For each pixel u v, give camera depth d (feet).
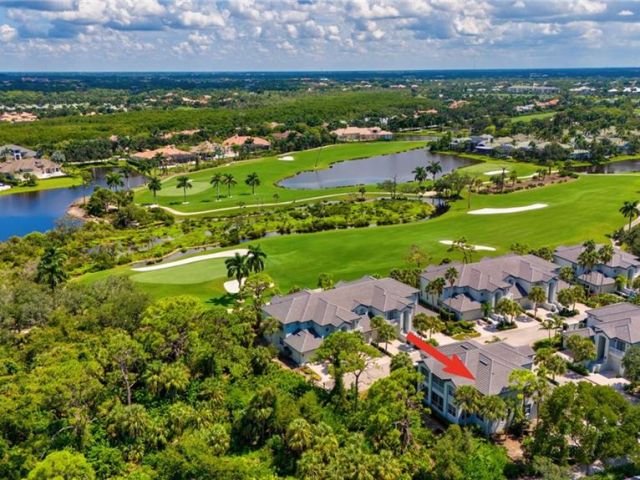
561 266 404.16
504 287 357.41
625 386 273.95
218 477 198.39
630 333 286.66
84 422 226.38
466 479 198.90
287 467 211.41
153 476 207.21
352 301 327.88
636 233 475.31
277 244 509.35
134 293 336.90
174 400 254.68
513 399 232.94
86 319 308.19
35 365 265.34
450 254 467.93
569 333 309.42
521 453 224.33
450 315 351.87
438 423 246.68
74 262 480.64
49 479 186.29
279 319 307.99
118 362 258.78
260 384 266.98
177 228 595.47
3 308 320.09
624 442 202.18
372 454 204.95
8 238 579.89
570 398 211.61
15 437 225.35
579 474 211.00
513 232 529.04
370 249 488.02
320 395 258.78
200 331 288.51
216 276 426.51
